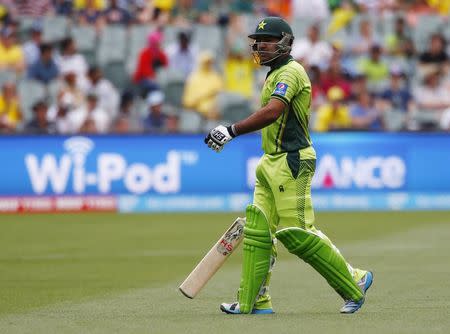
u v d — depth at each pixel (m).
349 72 75.25
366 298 28.12
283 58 24.31
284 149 24.11
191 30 77.81
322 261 24.31
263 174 24.33
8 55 75.81
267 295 24.95
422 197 67.38
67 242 47.88
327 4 80.31
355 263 38.34
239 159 66.94
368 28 77.69
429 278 33.31
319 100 72.12
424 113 74.25
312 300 27.89
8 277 34.44
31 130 70.38
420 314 24.44
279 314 24.64
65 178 66.62
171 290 30.52
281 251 43.53
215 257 24.69
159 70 74.69
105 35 77.94
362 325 22.38
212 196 67.00
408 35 78.94
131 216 63.84
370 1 80.88
